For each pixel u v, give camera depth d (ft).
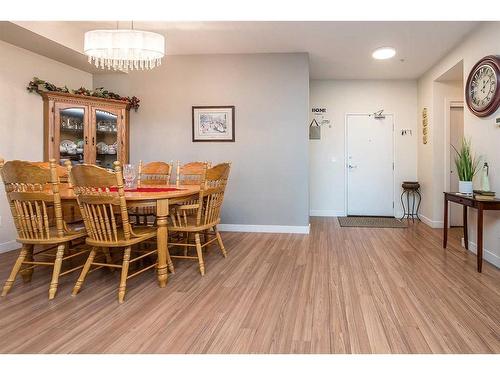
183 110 15.90
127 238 7.88
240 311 7.15
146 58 11.30
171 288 8.48
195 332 6.27
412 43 13.44
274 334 6.19
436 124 16.56
